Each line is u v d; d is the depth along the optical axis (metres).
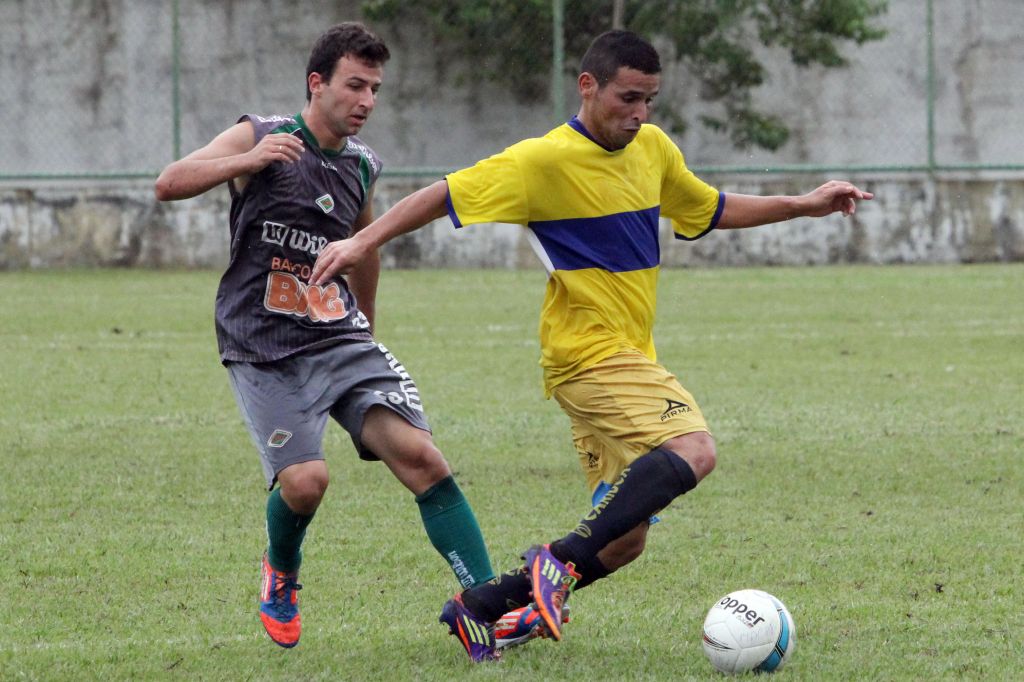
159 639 14.87
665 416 14.16
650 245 15.02
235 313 14.98
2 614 15.69
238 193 14.92
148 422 28.55
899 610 15.77
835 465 24.36
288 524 14.35
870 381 34.00
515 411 29.94
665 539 19.27
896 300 52.12
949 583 16.94
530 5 68.12
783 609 13.68
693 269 64.69
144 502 21.56
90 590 16.73
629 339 14.97
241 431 27.66
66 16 71.25
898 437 26.91
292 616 14.52
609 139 14.51
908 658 13.98
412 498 21.95
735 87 70.88
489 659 13.96
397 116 69.75
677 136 70.94
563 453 25.59
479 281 59.22
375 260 16.05
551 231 14.59
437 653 14.37
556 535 19.59
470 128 69.69
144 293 54.09
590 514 13.80
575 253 14.60
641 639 14.75
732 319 46.97
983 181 66.75
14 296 52.78
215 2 70.56
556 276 14.61
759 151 71.56
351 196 15.33
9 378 34.09
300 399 14.62
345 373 14.75
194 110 71.56
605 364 14.50
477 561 14.42
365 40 14.80
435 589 16.92
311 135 15.02
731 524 20.16
